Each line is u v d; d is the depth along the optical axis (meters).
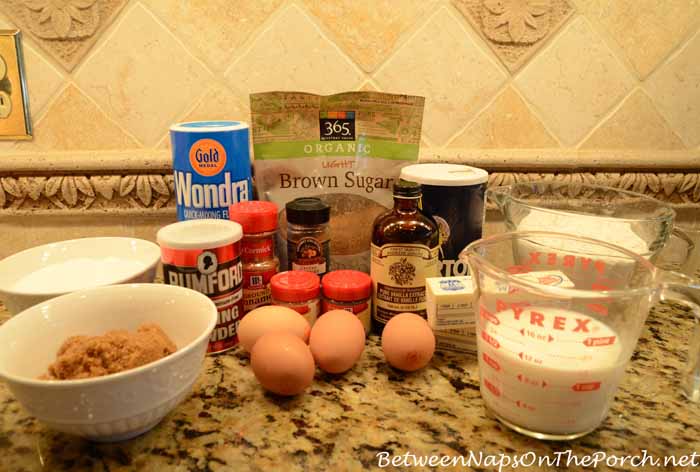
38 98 0.76
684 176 0.83
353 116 0.69
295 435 0.48
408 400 0.53
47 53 0.74
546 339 0.46
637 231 0.62
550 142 0.81
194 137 0.63
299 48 0.75
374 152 0.70
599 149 0.81
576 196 0.80
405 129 0.69
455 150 0.80
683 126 0.81
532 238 0.58
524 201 0.73
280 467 0.44
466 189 0.63
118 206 0.81
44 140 0.78
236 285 0.61
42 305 0.50
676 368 0.59
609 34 0.76
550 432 0.47
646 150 0.82
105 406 0.41
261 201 0.67
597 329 0.46
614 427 0.50
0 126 0.76
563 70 0.77
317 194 0.71
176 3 0.72
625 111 0.80
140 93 0.76
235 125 0.66
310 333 0.58
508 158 0.80
